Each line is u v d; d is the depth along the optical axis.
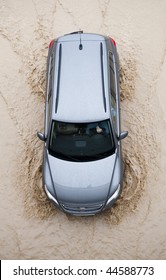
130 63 10.54
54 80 8.81
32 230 9.10
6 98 10.38
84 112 8.55
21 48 10.85
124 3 11.18
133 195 9.30
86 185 8.51
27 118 10.16
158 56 10.64
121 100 10.17
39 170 9.62
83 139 8.67
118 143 8.84
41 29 11.01
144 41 10.79
